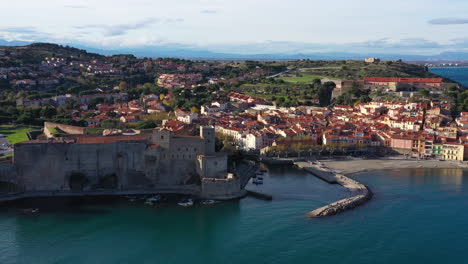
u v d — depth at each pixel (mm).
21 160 170125
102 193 173625
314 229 144250
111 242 135125
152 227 145500
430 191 185375
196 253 128875
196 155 184250
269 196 172500
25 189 171250
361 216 155750
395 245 134500
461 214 158500
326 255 127938
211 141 189000
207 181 171875
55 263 122875
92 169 176000
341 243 135250
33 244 132625
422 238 139250
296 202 168625
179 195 174875
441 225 148875
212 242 135375
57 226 144750
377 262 124375
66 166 173625
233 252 130000
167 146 181625
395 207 165250
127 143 177875
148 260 125625
